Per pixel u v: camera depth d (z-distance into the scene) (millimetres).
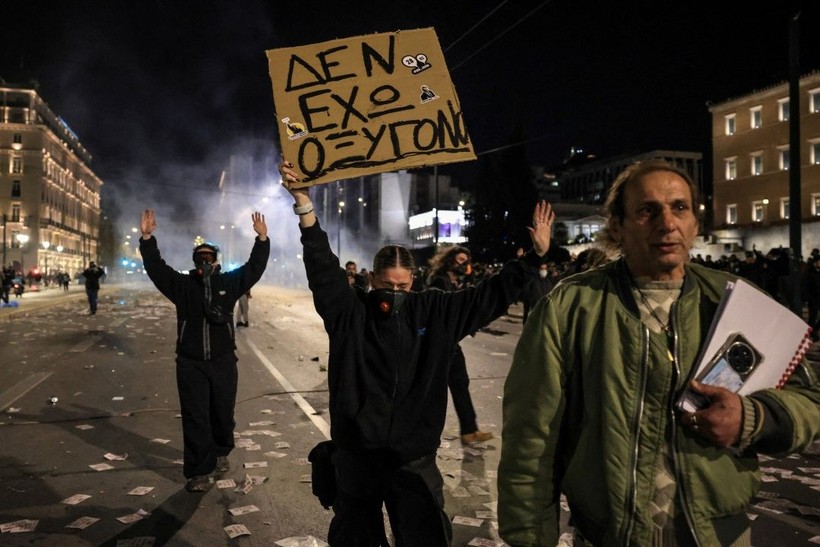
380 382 2807
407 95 3273
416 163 3234
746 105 42094
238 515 4480
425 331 2861
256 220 5273
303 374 10469
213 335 5039
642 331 1911
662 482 1864
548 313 2072
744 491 1891
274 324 20125
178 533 4191
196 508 4613
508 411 2111
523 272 2957
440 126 3258
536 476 2027
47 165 85688
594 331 1989
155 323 20516
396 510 2793
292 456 5871
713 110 44469
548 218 3031
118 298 40375
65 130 101500
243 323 19094
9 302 30203
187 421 4926
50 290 56438
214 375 5016
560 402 2035
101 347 13969
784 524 4242
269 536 4145
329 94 3258
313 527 4285
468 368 10750
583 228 60469
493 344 14266
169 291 4988
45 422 7137
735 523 1906
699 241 42188
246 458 5797
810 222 37469
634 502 1845
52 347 13977
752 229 41125
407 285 3023
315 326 19469
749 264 19172
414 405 2787
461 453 5844
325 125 3229
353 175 3197
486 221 54719
